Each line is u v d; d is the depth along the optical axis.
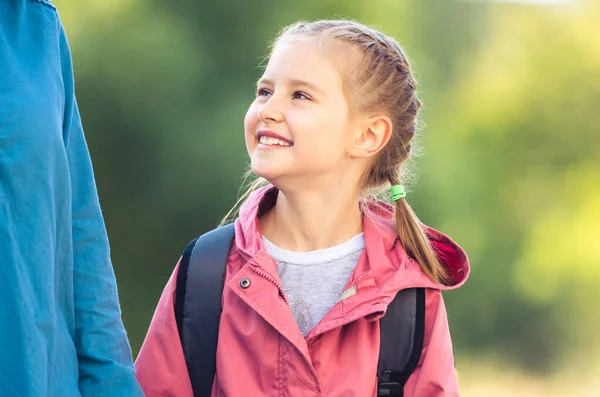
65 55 2.69
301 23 3.23
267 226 3.14
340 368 2.91
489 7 22.95
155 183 16.58
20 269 2.40
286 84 3.01
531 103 23.56
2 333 2.37
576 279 23.33
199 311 3.00
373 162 3.22
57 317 2.53
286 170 2.98
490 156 23.25
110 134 16.41
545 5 23.88
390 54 3.20
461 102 22.56
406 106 3.23
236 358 2.95
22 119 2.44
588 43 24.02
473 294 22.45
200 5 16.89
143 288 17.33
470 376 22.88
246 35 17.05
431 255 3.05
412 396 2.97
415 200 19.45
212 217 16.50
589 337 23.28
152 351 3.02
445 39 22.45
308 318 3.00
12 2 2.58
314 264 3.05
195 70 16.58
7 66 2.48
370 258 3.02
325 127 3.00
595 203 23.52
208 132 16.44
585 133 23.86
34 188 2.46
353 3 18.33
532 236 23.17
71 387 2.52
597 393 22.81
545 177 23.55
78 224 2.67
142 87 16.31
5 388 2.36
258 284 2.93
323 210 3.07
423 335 2.99
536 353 23.19
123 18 16.42
